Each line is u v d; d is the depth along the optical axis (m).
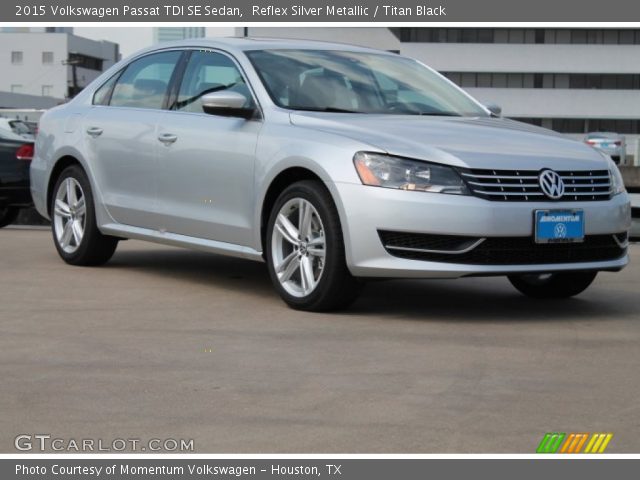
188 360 4.06
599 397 3.54
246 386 3.66
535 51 61.66
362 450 2.97
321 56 5.95
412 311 5.20
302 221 5.12
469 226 4.75
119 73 6.71
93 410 3.36
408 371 3.90
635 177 24.42
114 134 6.40
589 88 62.47
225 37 6.26
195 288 5.88
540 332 4.70
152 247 7.89
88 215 6.60
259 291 5.79
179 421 3.24
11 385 3.67
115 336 4.52
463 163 4.80
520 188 4.85
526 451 2.97
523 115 62.53
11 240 8.32
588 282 5.54
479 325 4.85
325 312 5.12
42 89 108.38
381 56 6.22
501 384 3.71
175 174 5.91
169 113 6.07
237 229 5.50
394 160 4.84
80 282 6.07
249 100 5.58
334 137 5.04
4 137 9.67
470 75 62.62
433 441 3.05
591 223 4.98
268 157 5.27
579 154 5.13
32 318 4.94
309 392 3.59
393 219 4.77
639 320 5.06
